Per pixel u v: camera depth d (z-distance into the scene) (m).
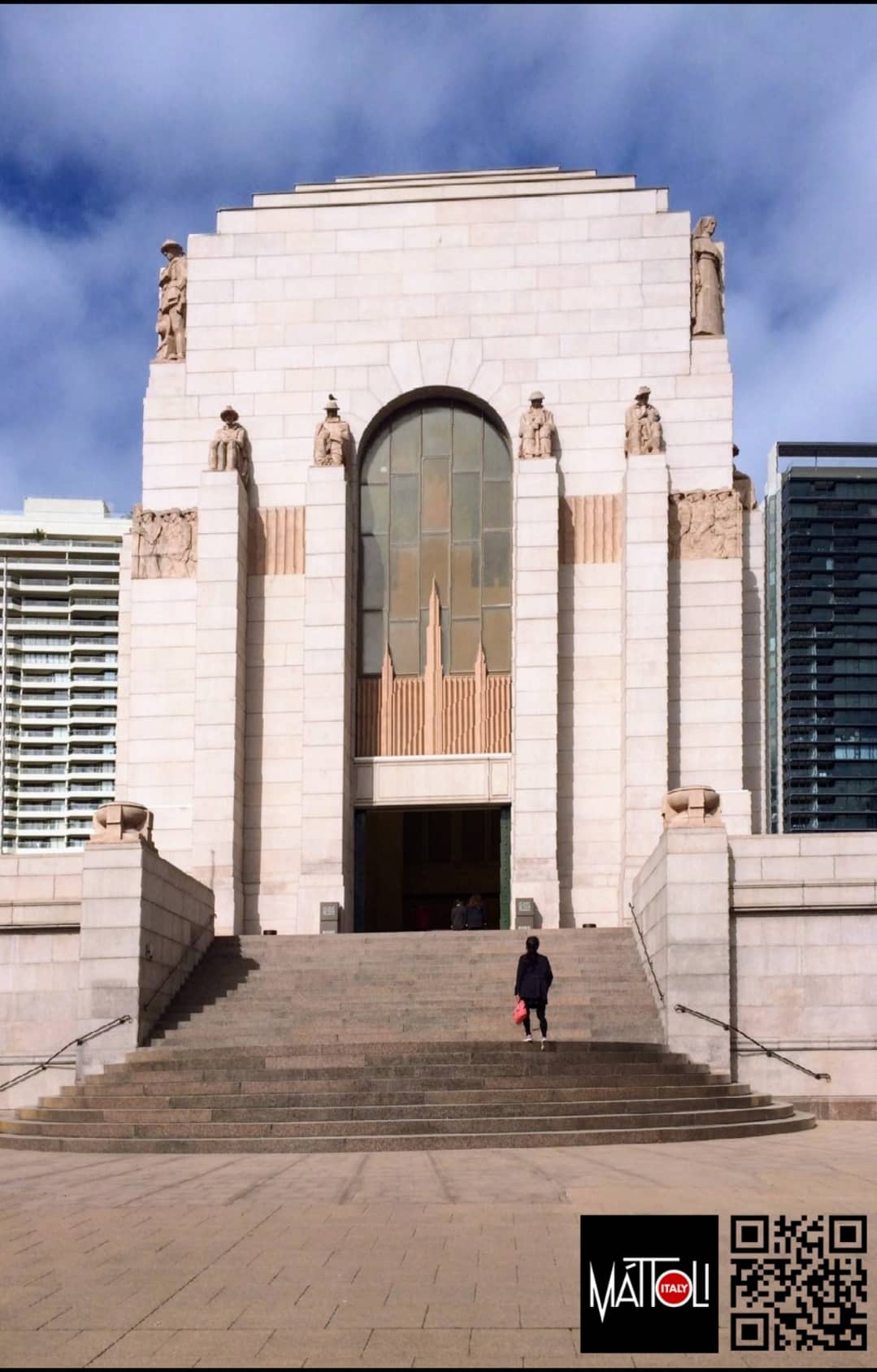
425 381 41.88
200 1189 17.92
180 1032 29.59
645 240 41.78
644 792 38.56
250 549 41.44
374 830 51.81
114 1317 11.95
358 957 33.09
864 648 143.50
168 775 40.31
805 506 145.38
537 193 42.25
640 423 40.38
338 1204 16.55
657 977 30.55
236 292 42.62
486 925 50.97
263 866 40.06
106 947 29.48
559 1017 29.86
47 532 127.50
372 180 43.28
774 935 29.30
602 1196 16.61
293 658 40.94
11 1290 12.86
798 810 141.12
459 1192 17.08
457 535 41.88
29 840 125.31
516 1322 11.60
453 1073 24.83
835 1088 28.77
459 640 41.44
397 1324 11.58
